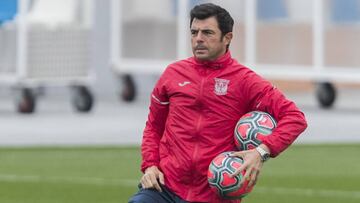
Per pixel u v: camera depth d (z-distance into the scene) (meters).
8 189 32.09
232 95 18.20
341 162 38.03
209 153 18.20
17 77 53.97
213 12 18.09
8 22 53.84
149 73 63.09
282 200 30.28
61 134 45.62
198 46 18.16
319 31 56.91
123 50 60.78
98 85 66.56
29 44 53.91
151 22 60.22
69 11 54.94
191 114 18.31
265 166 36.84
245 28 58.03
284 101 18.05
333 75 56.72
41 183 33.25
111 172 35.56
